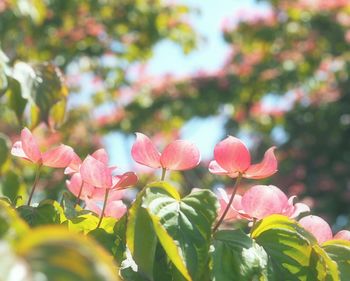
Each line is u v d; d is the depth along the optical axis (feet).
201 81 46.78
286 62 46.34
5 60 13.76
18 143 8.21
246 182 38.09
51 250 4.60
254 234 7.52
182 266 6.75
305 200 40.55
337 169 42.80
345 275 7.65
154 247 6.93
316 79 46.06
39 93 13.79
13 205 8.13
